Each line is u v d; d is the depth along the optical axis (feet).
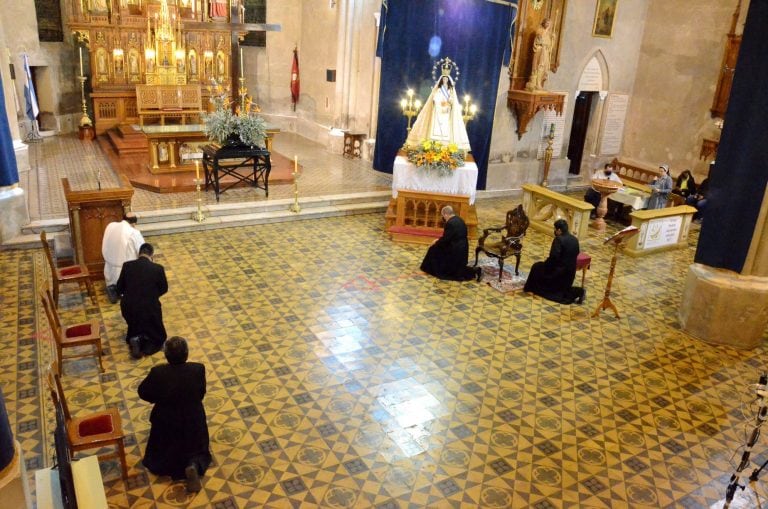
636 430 21.88
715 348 28.45
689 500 18.65
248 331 26.81
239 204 41.39
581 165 58.65
